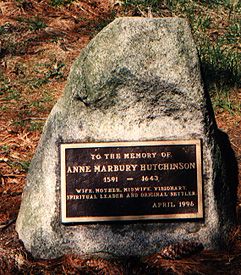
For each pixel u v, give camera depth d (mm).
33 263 2691
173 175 2711
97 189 2701
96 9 5352
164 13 5281
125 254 2707
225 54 4555
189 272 2625
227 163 2900
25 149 3600
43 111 3992
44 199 2723
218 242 2734
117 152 2701
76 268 2660
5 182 3336
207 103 2721
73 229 2709
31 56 4625
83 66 2738
